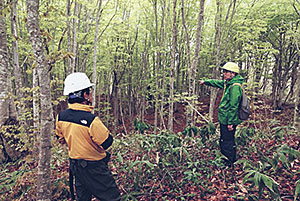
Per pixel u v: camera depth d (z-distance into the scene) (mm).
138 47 11266
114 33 8430
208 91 15211
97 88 11336
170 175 2863
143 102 11500
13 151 4430
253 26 6387
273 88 9977
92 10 7621
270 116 7660
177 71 11867
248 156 3406
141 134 3855
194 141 3822
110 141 1802
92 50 9414
